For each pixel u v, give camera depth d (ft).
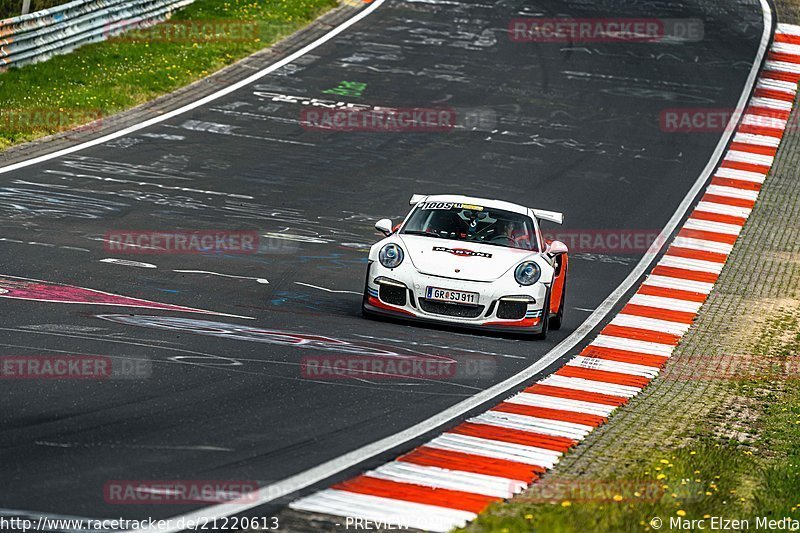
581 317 161.17
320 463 80.89
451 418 98.53
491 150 260.42
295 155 242.78
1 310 118.93
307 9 361.30
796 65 358.84
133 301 132.46
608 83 320.91
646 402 116.78
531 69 325.21
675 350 146.20
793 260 212.02
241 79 294.05
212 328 122.01
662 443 99.50
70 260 151.94
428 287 134.41
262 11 350.43
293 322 130.93
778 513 80.23
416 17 365.40
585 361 132.46
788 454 101.35
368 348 121.08
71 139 235.20
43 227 171.12
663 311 169.58
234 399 94.94
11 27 263.08
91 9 295.07
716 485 85.46
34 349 104.32
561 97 305.12
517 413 103.81
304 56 318.04
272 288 152.05
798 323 168.45
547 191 238.48
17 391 90.43
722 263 205.26
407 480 79.51
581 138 277.44
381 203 216.95
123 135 242.17
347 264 174.81
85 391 92.43
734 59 356.18
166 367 102.83
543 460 89.45
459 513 73.41
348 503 73.00
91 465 74.74
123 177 212.64
